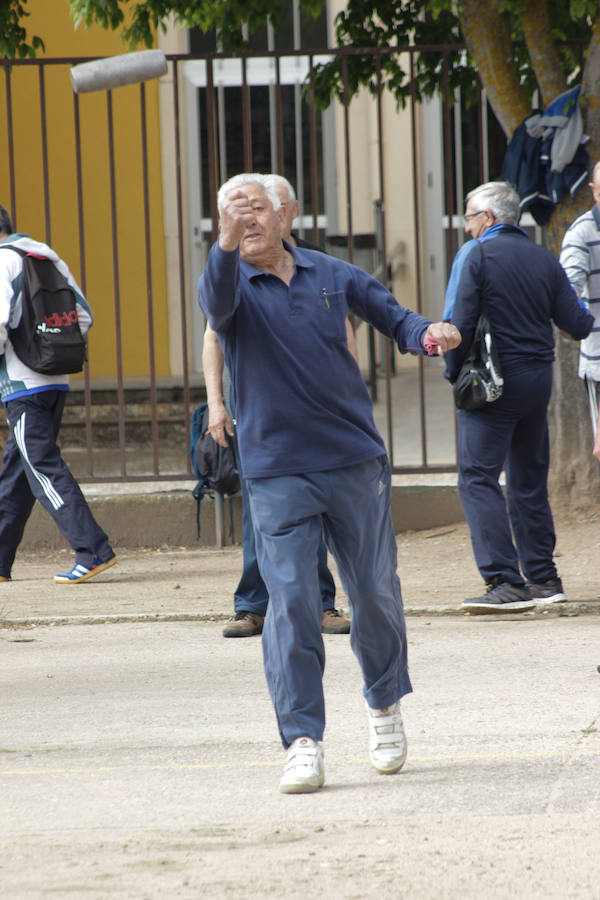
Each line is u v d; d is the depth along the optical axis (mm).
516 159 27891
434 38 34594
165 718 16219
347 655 19484
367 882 10477
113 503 30312
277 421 12867
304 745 13094
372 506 13031
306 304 12969
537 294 21109
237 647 20219
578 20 32906
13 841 11758
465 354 21516
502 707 16172
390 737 13648
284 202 18344
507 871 10664
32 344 24844
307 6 35719
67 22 46688
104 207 47781
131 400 41281
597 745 14414
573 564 25422
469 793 12883
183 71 48625
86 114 47438
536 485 22062
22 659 19766
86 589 25094
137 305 48250
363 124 50312
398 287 50688
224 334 13023
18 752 14922
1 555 26125
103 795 13211
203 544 30438
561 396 29453
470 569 25781
